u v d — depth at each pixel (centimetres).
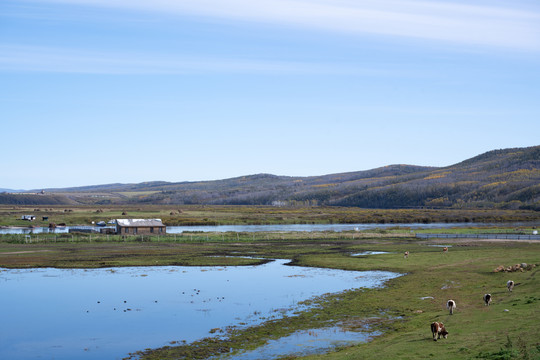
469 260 7294
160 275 6656
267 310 4494
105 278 6419
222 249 10044
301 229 16925
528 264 5997
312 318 4159
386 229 15275
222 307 4647
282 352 3259
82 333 3844
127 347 3481
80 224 18712
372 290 5316
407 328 3653
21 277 6519
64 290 5575
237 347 3406
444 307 4269
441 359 2612
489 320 3462
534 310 3578
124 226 13875
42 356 3328
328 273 6738
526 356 2373
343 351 3155
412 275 6259
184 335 3741
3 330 3953
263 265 7625
